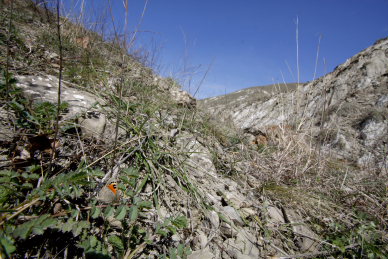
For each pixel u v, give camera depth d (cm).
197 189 127
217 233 110
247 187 168
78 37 251
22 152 90
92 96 152
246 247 110
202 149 187
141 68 266
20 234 54
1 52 152
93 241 70
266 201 149
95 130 117
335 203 179
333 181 210
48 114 100
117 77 205
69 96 135
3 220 60
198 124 231
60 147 100
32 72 147
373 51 608
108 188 88
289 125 256
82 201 84
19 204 65
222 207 128
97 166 106
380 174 244
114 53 239
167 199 113
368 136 362
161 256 84
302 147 225
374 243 131
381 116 384
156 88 244
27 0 288
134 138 126
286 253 116
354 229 139
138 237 87
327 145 279
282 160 200
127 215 88
